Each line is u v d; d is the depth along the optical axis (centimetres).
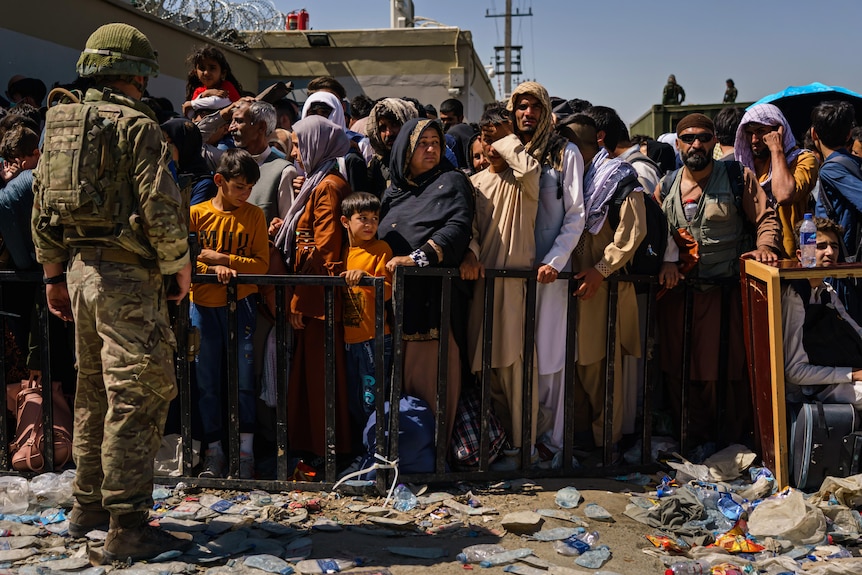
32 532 336
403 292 381
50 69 789
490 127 414
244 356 405
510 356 407
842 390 394
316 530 343
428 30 1247
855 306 441
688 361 430
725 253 433
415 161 397
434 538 338
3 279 387
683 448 433
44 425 394
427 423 393
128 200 297
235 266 389
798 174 457
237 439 390
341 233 407
